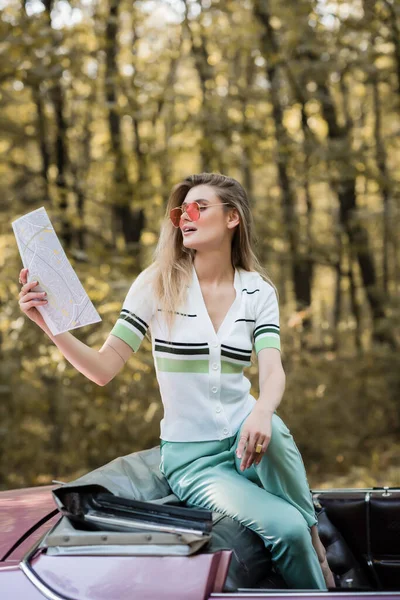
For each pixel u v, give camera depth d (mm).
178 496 2264
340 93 12289
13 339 7613
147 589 1780
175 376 2305
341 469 8945
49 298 2145
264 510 2104
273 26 10727
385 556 2707
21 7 8992
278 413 9188
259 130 9945
